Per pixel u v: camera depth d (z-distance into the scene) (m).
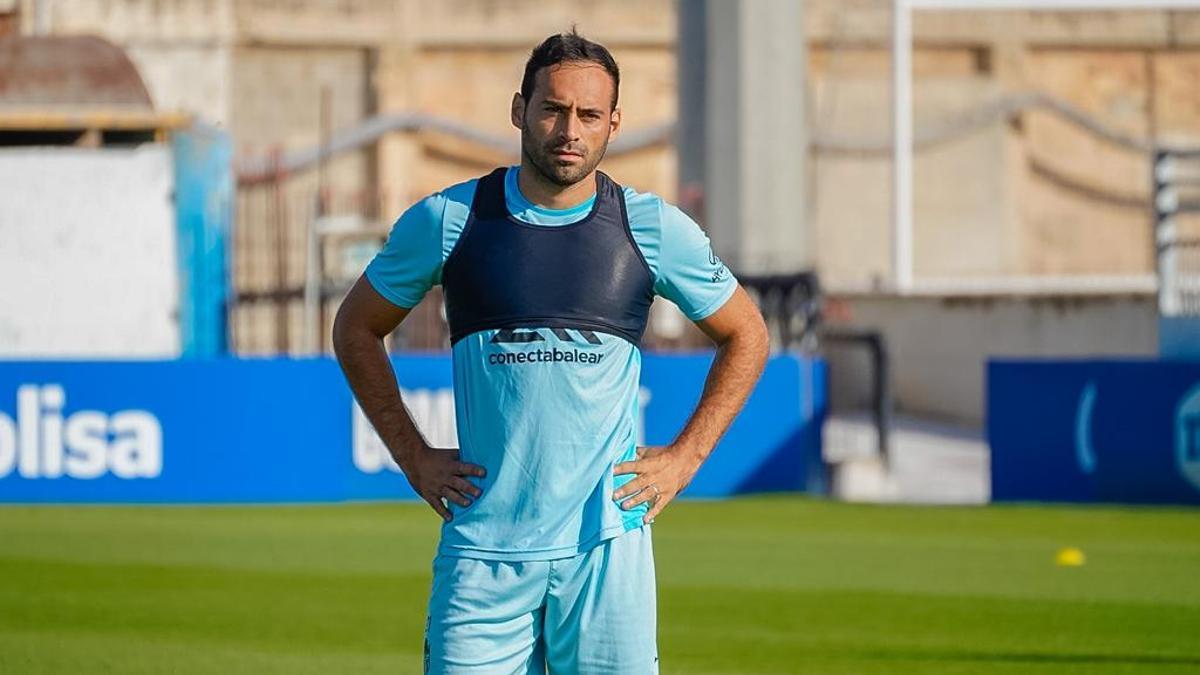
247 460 62.34
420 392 62.28
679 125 97.81
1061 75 155.25
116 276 77.94
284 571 43.81
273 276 127.88
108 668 30.53
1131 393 62.88
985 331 112.69
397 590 40.53
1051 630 34.97
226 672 30.19
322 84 147.25
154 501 61.91
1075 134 153.75
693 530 54.69
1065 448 64.00
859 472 70.56
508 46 149.25
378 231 95.50
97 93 83.06
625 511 16.11
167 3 145.38
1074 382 63.78
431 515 58.34
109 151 78.00
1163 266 77.62
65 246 77.81
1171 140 156.25
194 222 79.25
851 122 150.12
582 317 16.02
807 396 68.25
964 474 90.62
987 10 153.00
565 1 149.38
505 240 16.08
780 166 93.88
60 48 84.12
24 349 77.62
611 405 16.14
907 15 124.19
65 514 58.25
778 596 39.66
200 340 79.44
